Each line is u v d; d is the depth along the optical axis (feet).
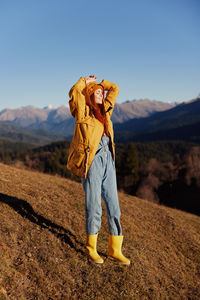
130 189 177.58
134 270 10.38
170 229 18.98
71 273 8.88
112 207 9.31
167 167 197.88
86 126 8.57
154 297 9.46
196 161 180.75
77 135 8.76
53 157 187.21
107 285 8.93
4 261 8.01
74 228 12.39
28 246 9.35
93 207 8.95
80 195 18.79
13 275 7.68
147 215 20.52
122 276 9.64
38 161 200.75
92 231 9.30
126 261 9.94
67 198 16.98
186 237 18.40
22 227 10.46
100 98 9.21
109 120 9.55
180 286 11.23
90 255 9.54
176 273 12.30
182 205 149.38
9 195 13.65
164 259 13.30
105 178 9.14
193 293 11.10
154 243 15.02
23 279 7.75
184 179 175.11
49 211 13.39
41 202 14.33
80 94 8.63
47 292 7.70
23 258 8.64
